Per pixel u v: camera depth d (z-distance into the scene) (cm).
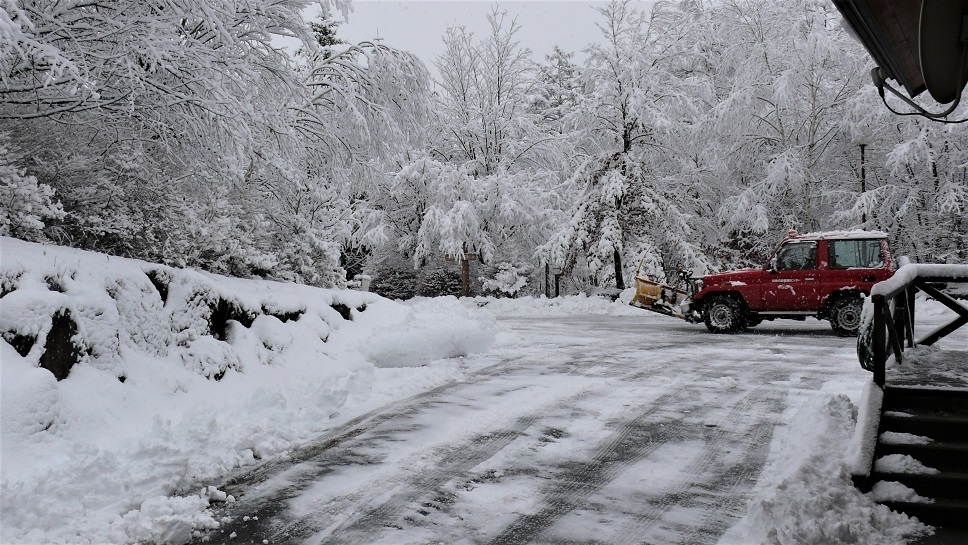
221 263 1012
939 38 438
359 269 3406
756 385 859
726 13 2891
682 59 3128
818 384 859
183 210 934
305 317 993
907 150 2358
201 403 670
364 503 490
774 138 2800
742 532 436
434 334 1055
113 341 670
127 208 899
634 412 728
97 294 675
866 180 2769
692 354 1138
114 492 482
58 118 856
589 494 504
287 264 1221
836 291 1413
